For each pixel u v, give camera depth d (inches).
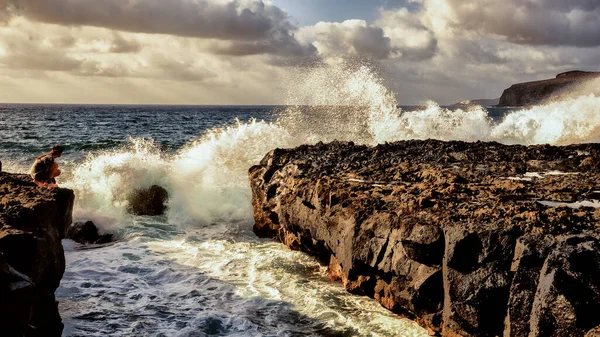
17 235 182.2
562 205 226.1
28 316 161.8
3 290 150.4
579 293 161.3
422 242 216.4
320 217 299.7
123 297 270.1
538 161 366.0
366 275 263.4
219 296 272.8
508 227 198.5
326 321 240.5
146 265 325.1
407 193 273.9
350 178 330.3
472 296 195.6
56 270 216.5
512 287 181.8
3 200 235.0
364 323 238.1
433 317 218.2
